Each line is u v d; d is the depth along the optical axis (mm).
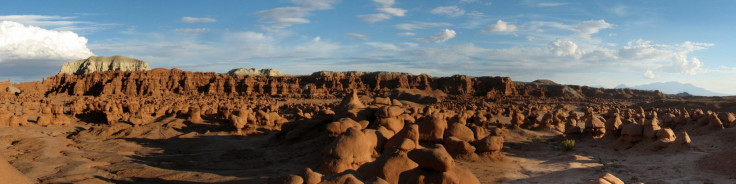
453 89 174625
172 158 28750
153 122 48500
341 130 28641
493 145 27078
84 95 140625
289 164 26234
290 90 157125
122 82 143750
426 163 15375
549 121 47250
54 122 48562
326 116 38094
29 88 136375
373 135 24797
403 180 15758
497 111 73188
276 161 27578
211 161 27938
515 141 36625
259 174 22891
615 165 25141
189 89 152625
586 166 24688
